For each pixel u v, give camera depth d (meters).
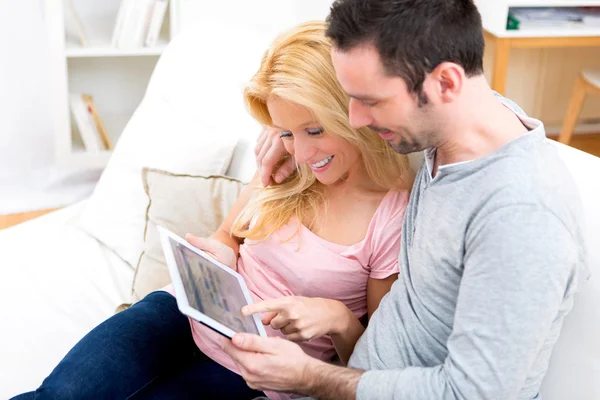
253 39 2.09
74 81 3.22
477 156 1.10
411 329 1.23
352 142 1.34
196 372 1.46
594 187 1.29
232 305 1.30
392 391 1.14
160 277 1.81
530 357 1.04
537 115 3.87
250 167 1.94
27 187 3.13
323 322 1.34
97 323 1.77
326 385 1.22
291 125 1.35
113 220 2.03
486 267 1.04
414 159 1.46
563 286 1.03
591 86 3.30
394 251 1.40
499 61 3.22
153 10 3.00
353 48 1.03
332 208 1.47
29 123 3.07
